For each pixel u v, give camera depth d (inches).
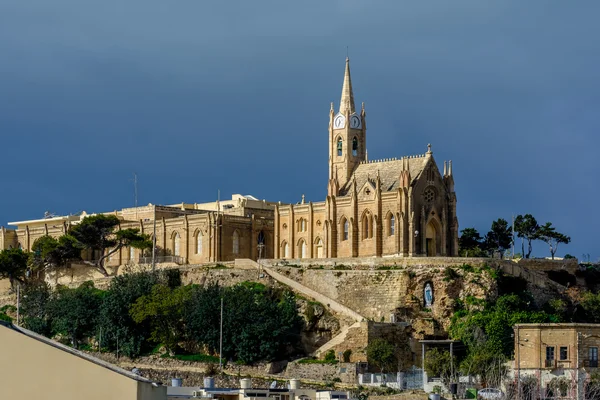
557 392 6948.8
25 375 2377.0
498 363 7337.6
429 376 7445.9
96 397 2362.2
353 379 7568.9
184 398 4025.6
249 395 4781.0
